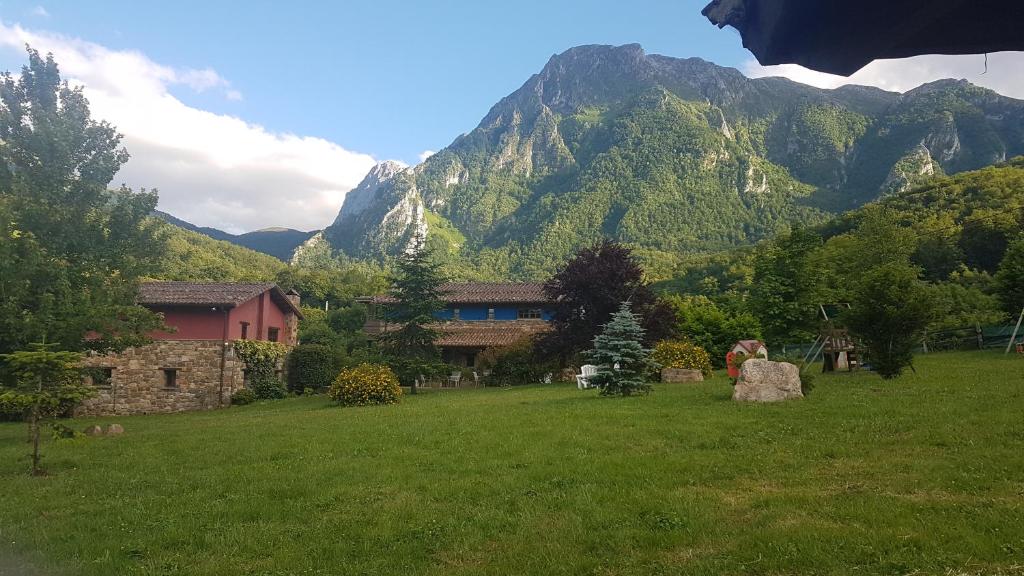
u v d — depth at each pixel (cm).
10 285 1759
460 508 757
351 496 837
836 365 2486
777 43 305
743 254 8419
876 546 552
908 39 296
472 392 3145
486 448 1134
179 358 3259
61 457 1311
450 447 1169
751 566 534
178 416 2753
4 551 652
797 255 3244
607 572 547
